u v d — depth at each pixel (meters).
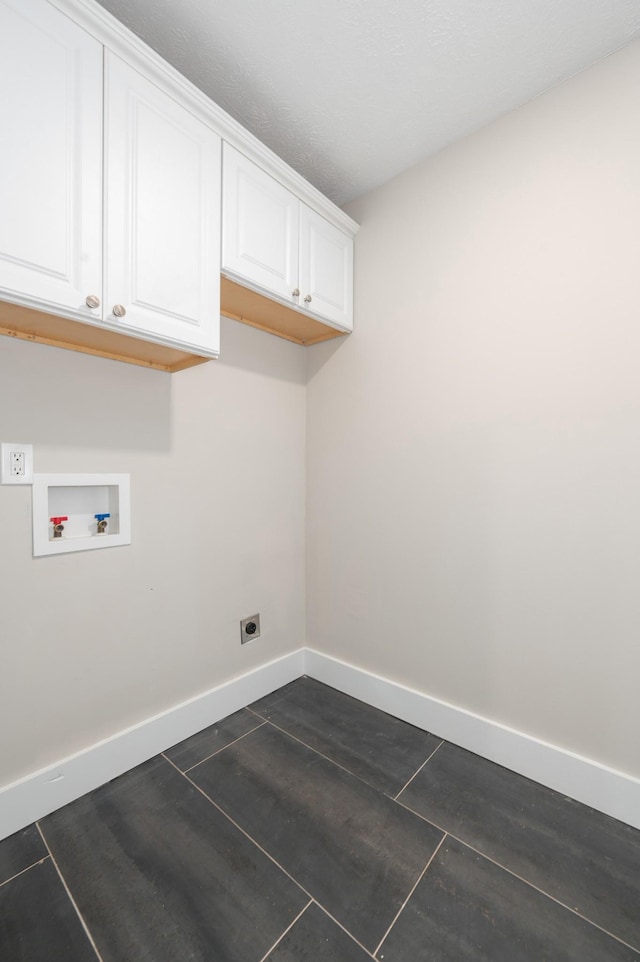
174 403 1.53
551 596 1.33
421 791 1.31
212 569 1.67
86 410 1.29
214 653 1.68
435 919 0.93
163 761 1.44
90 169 0.99
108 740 1.35
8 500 1.15
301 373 2.04
